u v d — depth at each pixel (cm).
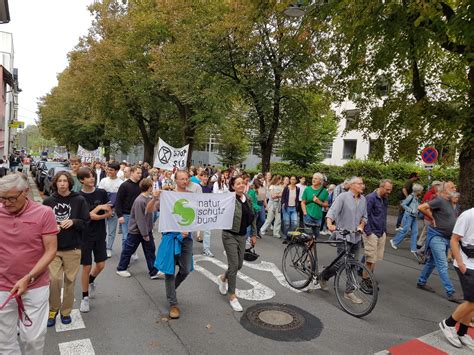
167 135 3050
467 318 427
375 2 816
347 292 518
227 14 1563
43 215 300
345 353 399
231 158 4144
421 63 1182
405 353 405
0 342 290
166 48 1928
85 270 466
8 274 292
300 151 2898
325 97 1517
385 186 598
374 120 1253
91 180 501
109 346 386
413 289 639
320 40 1245
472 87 871
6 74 2970
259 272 677
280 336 427
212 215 486
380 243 618
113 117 2900
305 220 814
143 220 589
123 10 2581
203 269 680
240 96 1734
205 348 391
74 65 2692
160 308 490
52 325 427
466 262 420
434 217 600
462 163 896
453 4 887
